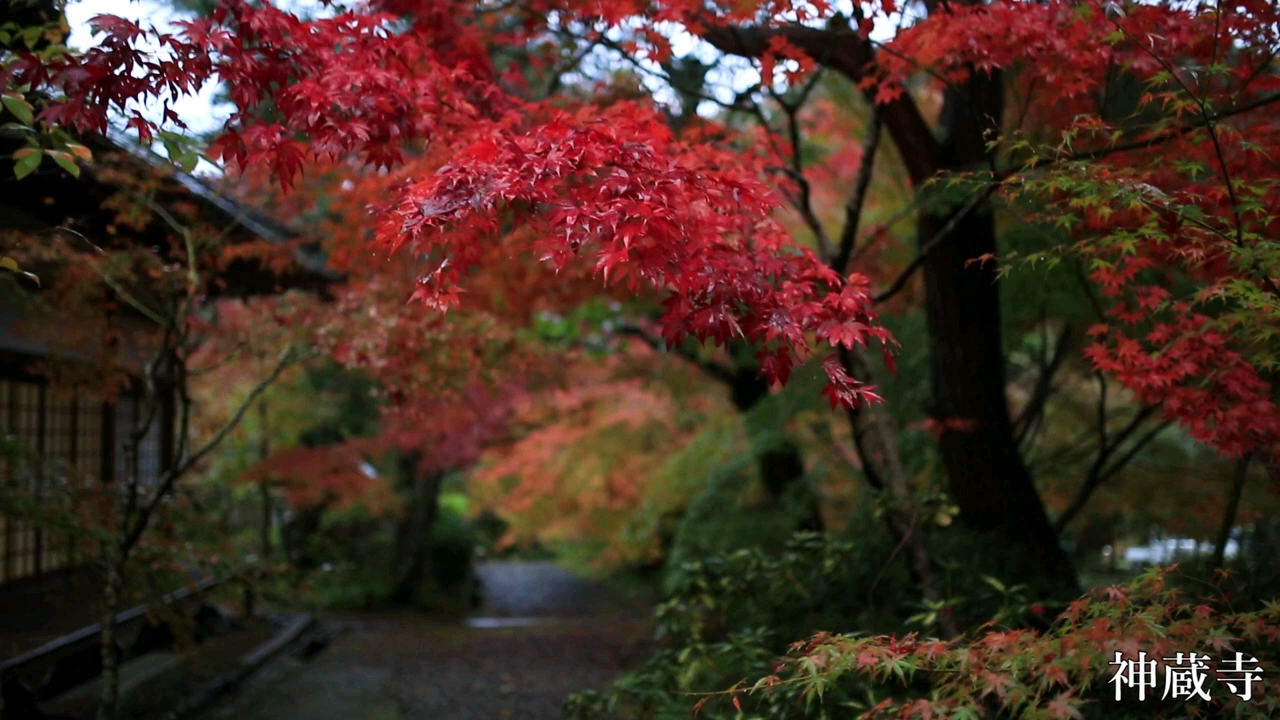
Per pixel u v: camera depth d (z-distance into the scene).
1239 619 2.59
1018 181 3.22
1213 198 3.15
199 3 5.56
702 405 12.17
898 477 4.92
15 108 2.91
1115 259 4.15
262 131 2.91
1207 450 7.47
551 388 11.72
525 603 18.05
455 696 7.66
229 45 2.85
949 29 3.88
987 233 5.59
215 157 3.27
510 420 13.57
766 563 5.02
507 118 3.63
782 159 5.10
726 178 2.90
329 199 7.64
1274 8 3.17
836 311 2.77
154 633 8.50
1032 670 2.42
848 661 2.54
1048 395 7.92
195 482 11.29
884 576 5.27
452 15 4.71
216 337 8.52
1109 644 2.29
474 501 16.19
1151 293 3.52
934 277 5.69
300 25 3.06
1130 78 4.35
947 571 4.61
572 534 13.59
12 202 5.05
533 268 6.48
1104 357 3.45
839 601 5.28
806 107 8.23
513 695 7.69
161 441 10.46
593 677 8.42
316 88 2.91
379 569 15.77
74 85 2.74
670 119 5.54
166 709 6.80
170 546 5.55
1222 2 3.23
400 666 8.94
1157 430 6.30
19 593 7.91
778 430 8.22
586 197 2.62
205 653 8.71
